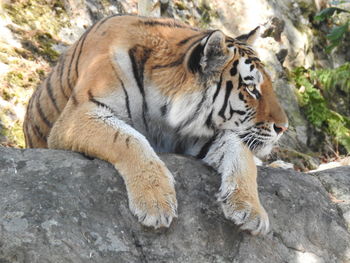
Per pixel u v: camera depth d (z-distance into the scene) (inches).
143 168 330.0
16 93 594.6
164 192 323.6
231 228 339.9
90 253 297.4
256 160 455.8
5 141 556.1
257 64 379.9
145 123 378.9
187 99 366.0
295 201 378.6
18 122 577.3
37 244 289.4
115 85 365.4
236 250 335.0
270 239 351.9
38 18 681.6
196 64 362.3
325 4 994.7
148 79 371.2
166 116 373.7
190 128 376.5
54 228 297.4
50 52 657.0
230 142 374.6
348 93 932.6
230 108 372.2
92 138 347.9
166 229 323.9
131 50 373.7
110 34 384.2
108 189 327.3
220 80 367.9
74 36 697.0
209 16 834.8
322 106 831.7
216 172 367.9
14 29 653.3
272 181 385.7
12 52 628.7
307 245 363.3
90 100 361.7
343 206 401.1
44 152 348.5
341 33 856.9
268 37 836.0
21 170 328.8
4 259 283.7
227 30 840.9
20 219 296.5
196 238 329.7
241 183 348.2
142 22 389.4
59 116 388.2
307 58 910.4
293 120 801.6
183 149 397.4
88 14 727.1
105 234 308.5
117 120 358.9
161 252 318.3
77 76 395.2
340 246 375.6
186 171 359.9
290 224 366.0
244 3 868.0
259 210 337.7
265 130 377.1
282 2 922.7
